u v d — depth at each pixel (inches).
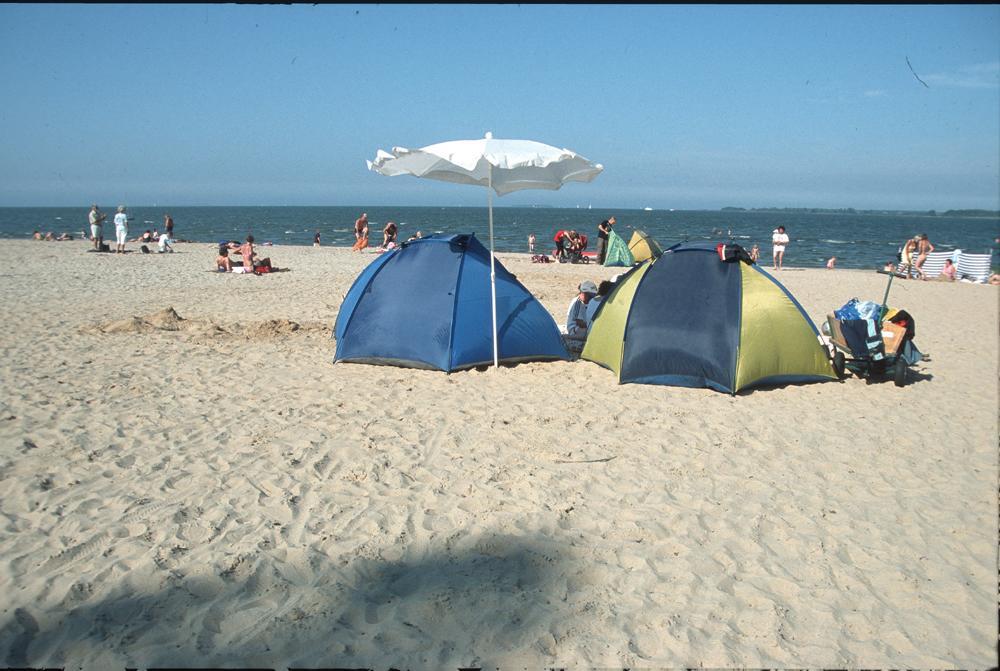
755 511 211.5
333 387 328.5
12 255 976.3
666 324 351.3
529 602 159.9
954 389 361.7
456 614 154.8
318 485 219.1
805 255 1684.3
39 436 250.1
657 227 4067.4
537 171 366.0
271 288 698.2
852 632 155.2
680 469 241.0
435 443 258.1
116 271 810.8
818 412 312.7
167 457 236.2
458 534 190.7
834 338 377.7
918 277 977.5
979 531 203.8
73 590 156.6
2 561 168.1
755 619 158.2
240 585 162.4
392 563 175.5
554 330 396.2
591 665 140.1
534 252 1406.3
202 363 366.9
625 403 315.3
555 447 258.5
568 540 189.5
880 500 223.1
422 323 369.7
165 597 156.4
